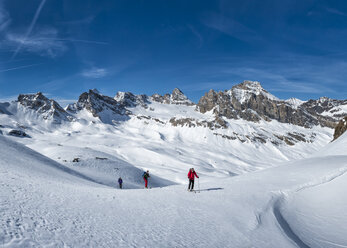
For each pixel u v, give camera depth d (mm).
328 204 19141
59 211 10938
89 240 8289
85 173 56750
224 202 17891
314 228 15086
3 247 6176
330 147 59312
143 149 195125
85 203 13789
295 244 11961
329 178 26391
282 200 21125
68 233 8461
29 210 9938
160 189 23609
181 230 11383
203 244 10125
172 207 15484
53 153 82438
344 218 15828
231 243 10805
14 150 38844
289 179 27906
